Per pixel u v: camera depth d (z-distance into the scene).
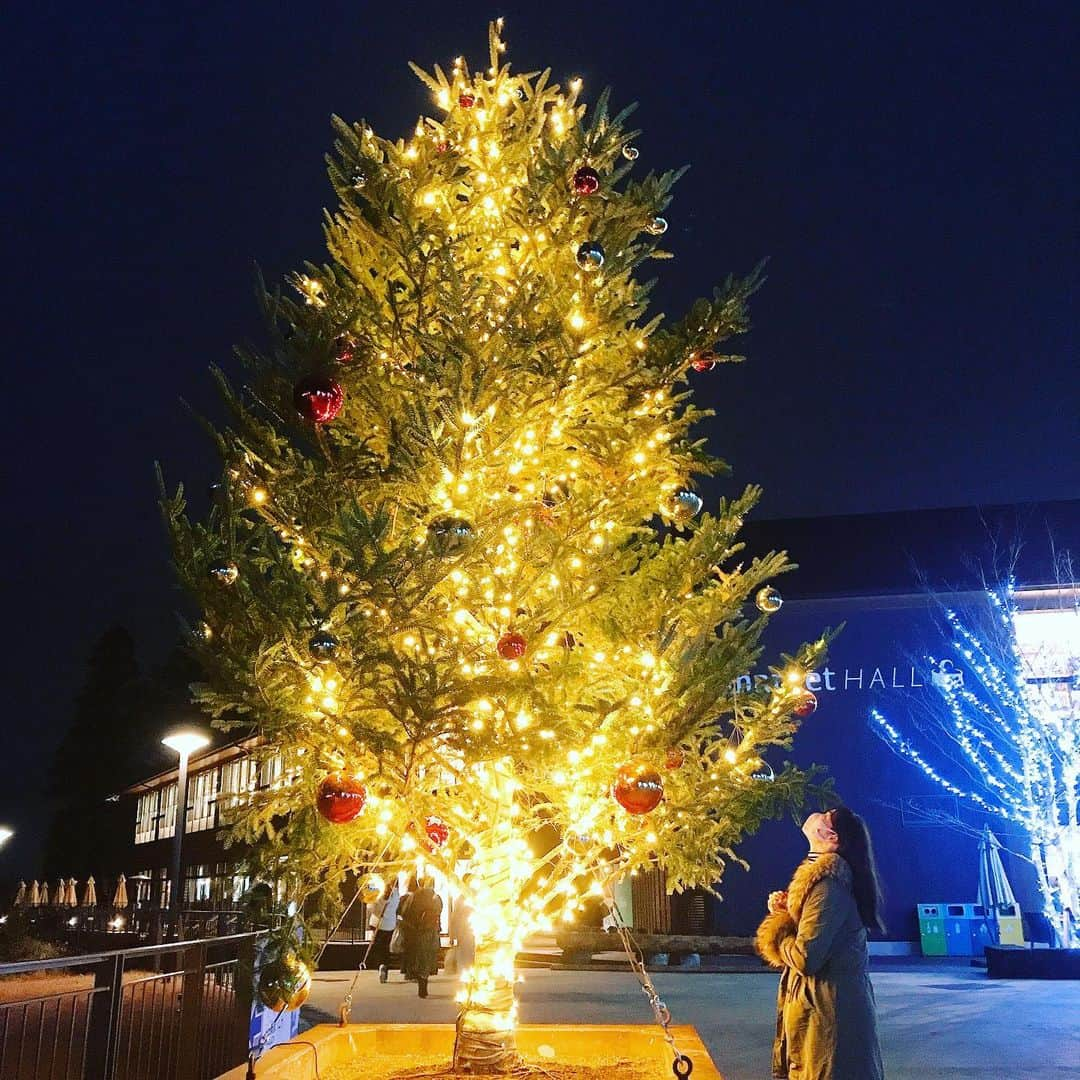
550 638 5.44
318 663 4.63
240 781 28.86
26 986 16.56
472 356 5.30
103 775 58.09
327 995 15.25
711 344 5.84
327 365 4.98
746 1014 13.42
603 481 5.91
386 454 5.96
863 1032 4.43
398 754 4.73
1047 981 17.33
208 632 5.07
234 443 5.48
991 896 22.45
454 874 5.99
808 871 4.67
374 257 6.02
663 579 5.80
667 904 23.44
